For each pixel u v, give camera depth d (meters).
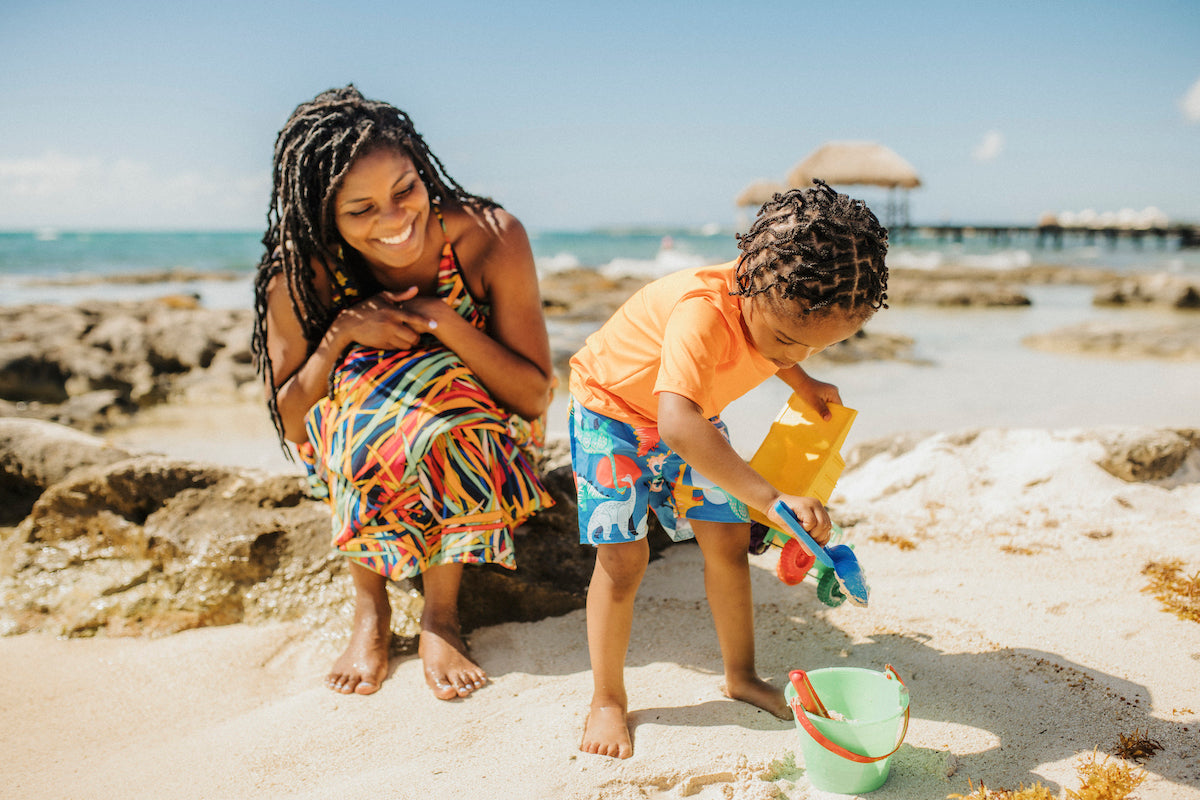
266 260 2.84
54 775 2.15
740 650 2.30
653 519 3.27
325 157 2.54
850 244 1.85
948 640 2.57
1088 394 7.42
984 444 3.99
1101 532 3.25
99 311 12.73
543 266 31.77
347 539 2.60
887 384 8.02
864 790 1.89
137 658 2.78
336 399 2.65
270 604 3.02
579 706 2.30
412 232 2.64
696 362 1.96
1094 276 24.52
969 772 1.95
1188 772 1.89
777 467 2.31
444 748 2.15
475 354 2.73
